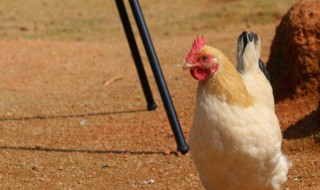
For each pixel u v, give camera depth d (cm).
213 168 546
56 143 920
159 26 1819
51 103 1140
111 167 810
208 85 538
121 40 1717
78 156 859
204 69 538
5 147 916
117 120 1006
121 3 956
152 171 785
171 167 792
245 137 528
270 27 1563
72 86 1259
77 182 773
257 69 641
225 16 1780
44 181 783
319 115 834
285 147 801
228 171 543
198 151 544
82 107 1098
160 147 865
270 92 619
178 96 1106
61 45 1652
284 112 919
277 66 995
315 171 725
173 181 748
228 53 1355
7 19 2000
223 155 533
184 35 1692
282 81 981
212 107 532
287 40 962
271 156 543
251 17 1722
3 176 805
